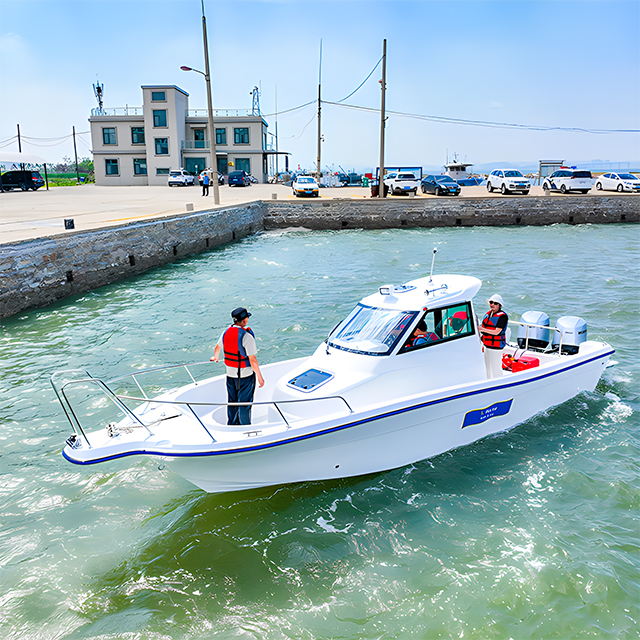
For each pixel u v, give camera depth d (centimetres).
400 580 441
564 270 1769
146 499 566
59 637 396
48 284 1434
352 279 1675
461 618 400
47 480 598
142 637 395
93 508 549
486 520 511
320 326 1153
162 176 5400
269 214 3200
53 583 448
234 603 427
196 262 2078
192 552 485
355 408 576
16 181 4597
